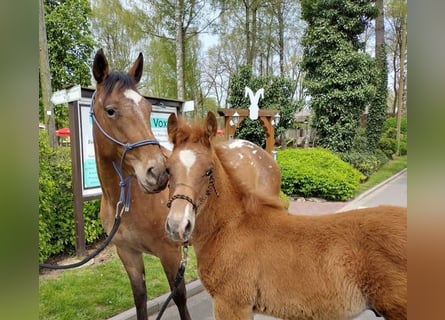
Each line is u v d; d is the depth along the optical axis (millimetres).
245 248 2531
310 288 2311
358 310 2252
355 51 16484
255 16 22203
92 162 5562
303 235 2436
